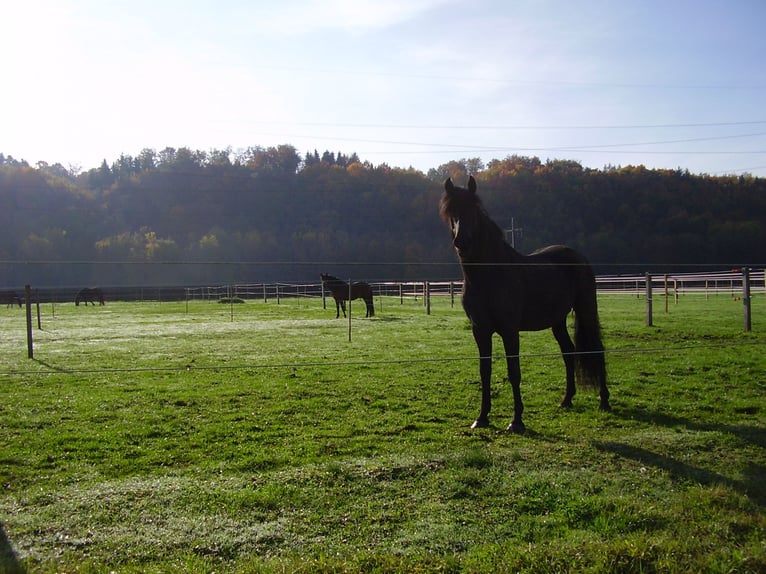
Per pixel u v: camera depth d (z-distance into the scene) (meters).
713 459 5.32
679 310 21.58
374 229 57.75
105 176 85.62
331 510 4.20
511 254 6.90
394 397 8.12
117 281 48.53
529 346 13.24
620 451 5.55
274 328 19.52
